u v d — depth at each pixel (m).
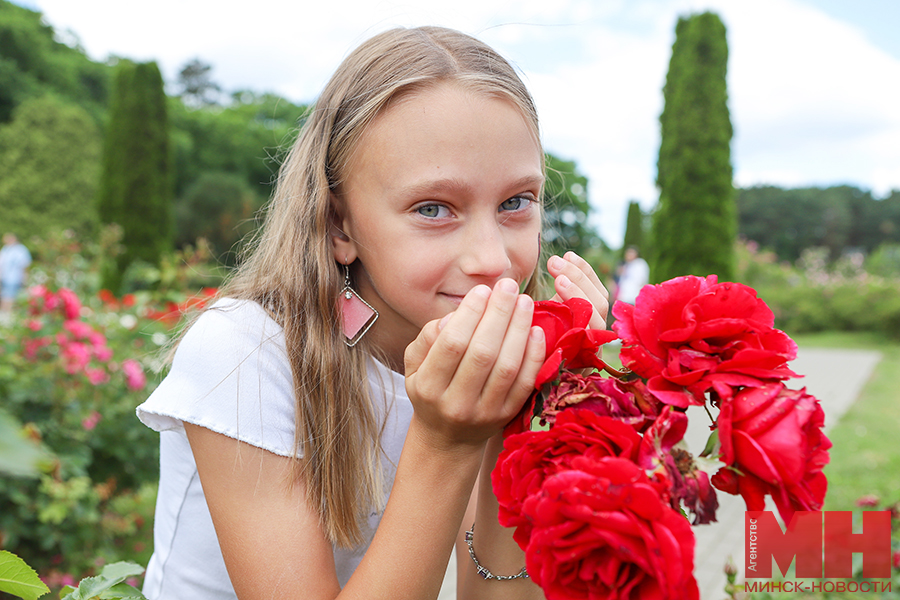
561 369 0.67
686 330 0.60
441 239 0.84
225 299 1.02
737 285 0.63
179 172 26.70
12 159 22.25
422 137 0.82
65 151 22.91
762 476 0.54
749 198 38.62
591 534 0.50
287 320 0.98
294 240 1.04
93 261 4.82
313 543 0.86
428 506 0.73
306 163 1.05
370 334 1.05
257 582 0.83
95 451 3.11
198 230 24.02
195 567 1.07
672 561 0.47
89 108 27.25
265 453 0.88
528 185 0.86
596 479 0.50
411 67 0.86
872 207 37.47
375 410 1.05
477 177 0.82
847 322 13.91
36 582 0.61
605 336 0.69
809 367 9.09
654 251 10.17
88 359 2.89
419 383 0.69
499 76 0.88
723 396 0.55
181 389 0.90
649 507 0.48
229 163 27.84
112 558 2.74
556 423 0.57
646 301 0.64
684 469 0.54
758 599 1.91
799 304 14.34
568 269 0.87
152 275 4.55
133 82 9.90
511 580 0.88
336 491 0.93
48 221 22.11
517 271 0.89
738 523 3.65
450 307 0.85
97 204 9.77
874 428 5.39
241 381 0.90
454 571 3.18
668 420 0.54
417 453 0.73
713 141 9.62
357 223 0.92
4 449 0.29
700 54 9.64
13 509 2.51
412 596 0.72
